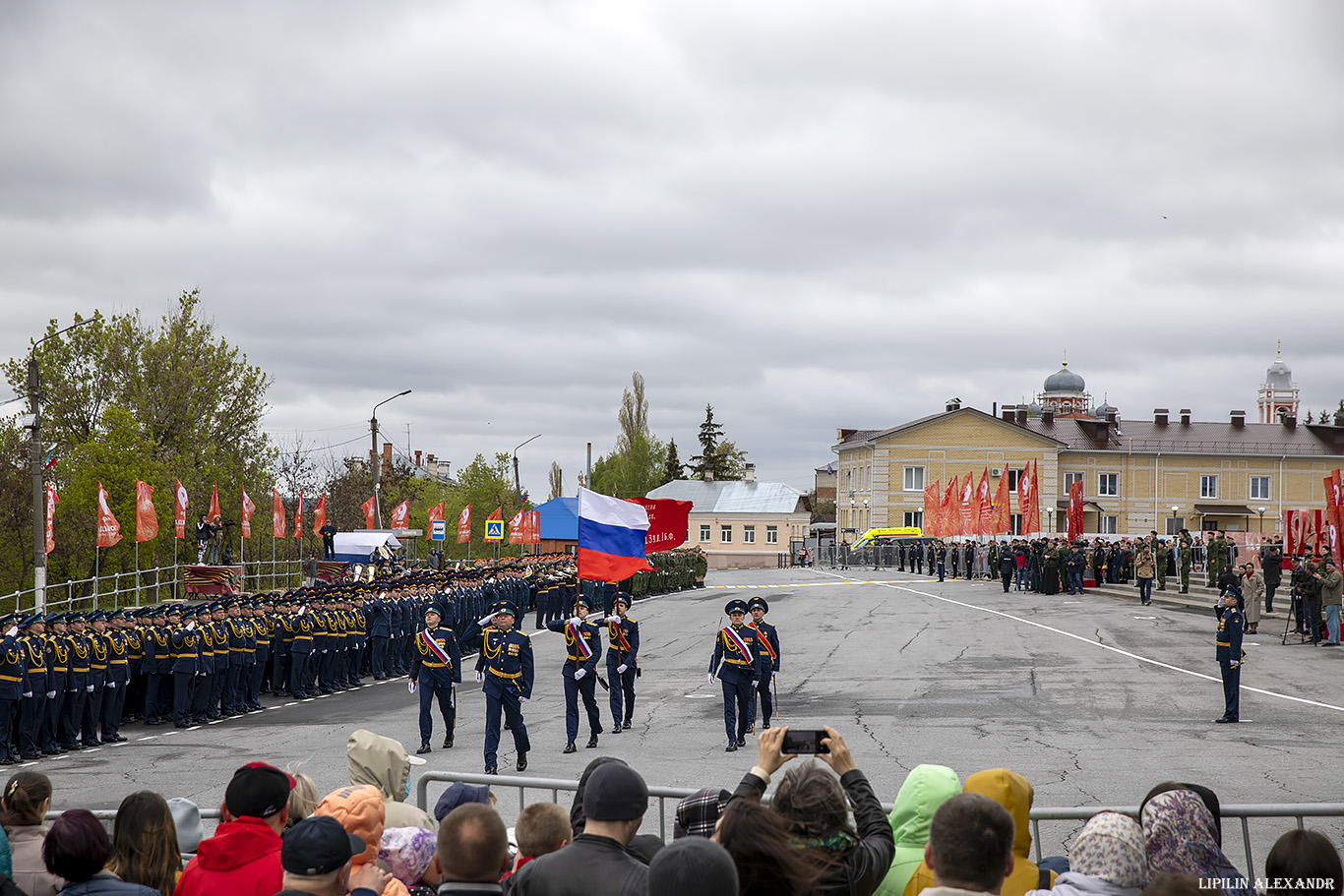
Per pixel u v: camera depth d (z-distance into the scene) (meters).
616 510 18.00
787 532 100.44
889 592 46.75
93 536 40.50
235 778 5.31
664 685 23.30
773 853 3.88
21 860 5.95
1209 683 21.33
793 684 22.23
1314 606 26.92
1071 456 85.38
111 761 16.14
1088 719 17.50
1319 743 15.35
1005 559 45.28
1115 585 45.38
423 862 5.49
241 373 51.75
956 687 21.12
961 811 4.08
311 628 23.34
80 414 47.09
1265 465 85.75
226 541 42.94
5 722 16.14
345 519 64.81
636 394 105.44
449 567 53.69
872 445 84.94
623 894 4.30
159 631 19.78
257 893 4.97
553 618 37.91
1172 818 4.82
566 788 8.12
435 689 16.89
